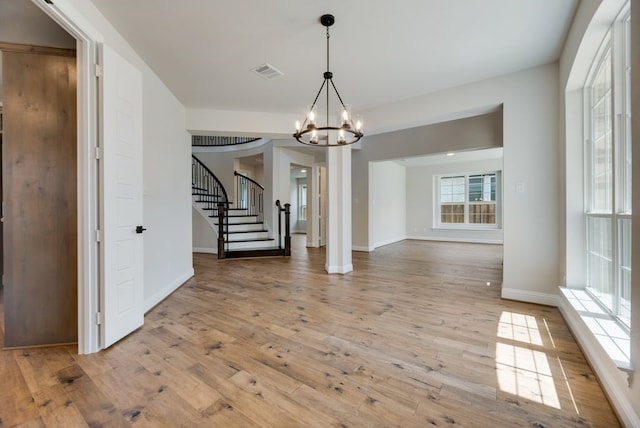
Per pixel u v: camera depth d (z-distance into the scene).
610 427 1.45
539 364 2.02
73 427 1.46
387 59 3.04
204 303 3.32
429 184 9.48
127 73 2.49
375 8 2.26
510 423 1.48
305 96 3.98
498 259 6.03
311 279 4.39
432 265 5.43
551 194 3.15
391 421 1.49
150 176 3.23
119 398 1.68
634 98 1.41
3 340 2.39
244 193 8.77
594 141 2.67
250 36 2.63
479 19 2.40
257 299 3.46
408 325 2.69
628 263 2.00
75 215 2.34
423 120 4.00
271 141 7.23
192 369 1.97
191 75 3.38
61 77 2.31
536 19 2.40
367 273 4.79
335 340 2.39
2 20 2.22
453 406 1.60
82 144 2.19
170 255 3.74
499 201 8.46
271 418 1.52
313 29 2.53
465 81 3.54
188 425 1.47
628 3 1.82
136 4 2.21
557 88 3.10
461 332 2.53
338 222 4.84
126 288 2.48
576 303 2.48
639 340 1.37
